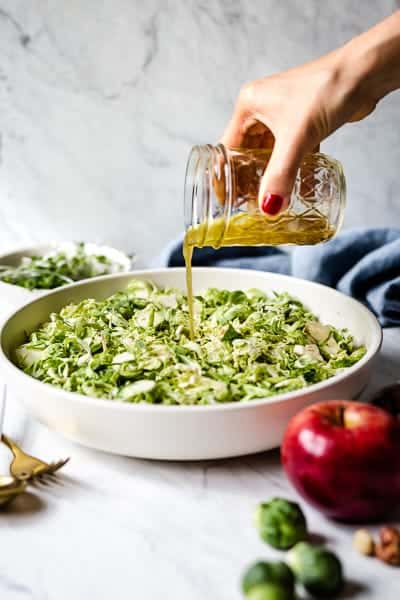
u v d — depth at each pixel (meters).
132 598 0.46
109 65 1.05
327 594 0.45
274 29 1.01
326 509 0.50
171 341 0.68
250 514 0.53
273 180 0.58
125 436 0.55
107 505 0.54
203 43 1.02
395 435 0.49
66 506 0.54
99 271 0.97
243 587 0.45
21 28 1.04
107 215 1.13
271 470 0.58
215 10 1.01
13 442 0.60
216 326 0.71
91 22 1.03
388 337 0.82
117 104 1.06
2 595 0.46
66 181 1.11
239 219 0.62
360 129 1.05
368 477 0.48
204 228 0.62
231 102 1.05
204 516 0.53
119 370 0.62
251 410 0.54
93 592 0.46
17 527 0.52
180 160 1.09
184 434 0.54
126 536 0.51
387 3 0.98
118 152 1.09
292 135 0.59
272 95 0.61
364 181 1.07
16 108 1.08
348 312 0.74
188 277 0.69
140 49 1.04
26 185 1.12
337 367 0.66
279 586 0.44
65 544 0.50
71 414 0.56
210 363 0.64
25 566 0.48
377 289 0.86
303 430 0.50
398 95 1.02
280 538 0.49
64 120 1.08
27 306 0.73
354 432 0.49
